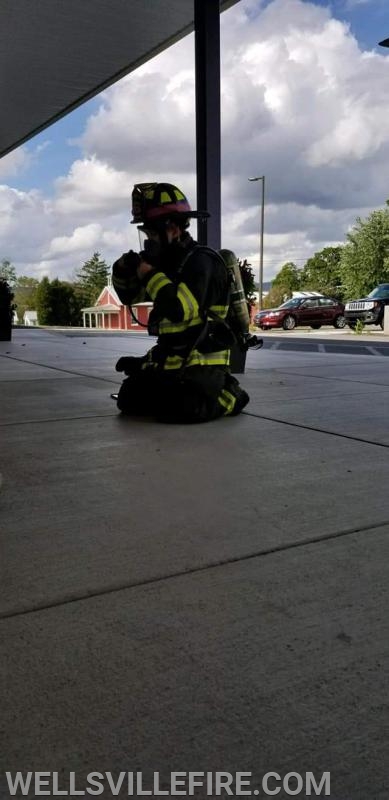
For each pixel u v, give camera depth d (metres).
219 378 3.88
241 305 4.64
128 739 1.11
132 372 4.09
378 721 1.16
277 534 2.05
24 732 1.12
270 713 1.18
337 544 1.97
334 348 12.88
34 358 8.46
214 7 6.63
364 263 42.97
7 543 1.96
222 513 2.24
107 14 8.43
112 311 50.72
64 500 2.38
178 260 3.70
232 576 1.74
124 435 3.52
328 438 3.45
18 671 1.30
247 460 2.97
